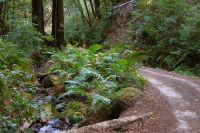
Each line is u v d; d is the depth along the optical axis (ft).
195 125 13.33
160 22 52.65
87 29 80.33
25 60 15.48
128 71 23.65
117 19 76.28
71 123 18.22
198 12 44.32
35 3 52.11
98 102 16.79
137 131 12.23
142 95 19.94
